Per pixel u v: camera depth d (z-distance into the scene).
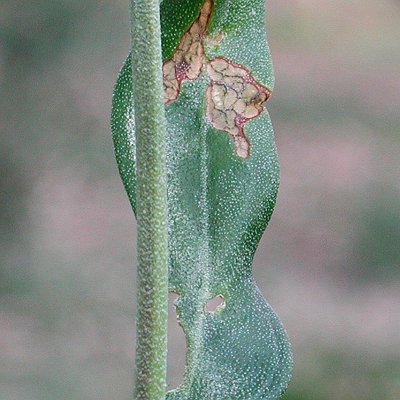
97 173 0.32
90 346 0.31
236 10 0.15
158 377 0.14
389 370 0.33
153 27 0.13
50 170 0.32
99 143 0.32
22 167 0.31
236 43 0.15
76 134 0.31
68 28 0.31
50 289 0.31
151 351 0.14
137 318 0.14
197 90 0.15
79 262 0.32
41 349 0.30
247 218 0.15
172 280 0.15
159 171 0.13
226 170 0.15
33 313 0.31
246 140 0.15
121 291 0.32
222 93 0.15
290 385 0.32
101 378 0.30
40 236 0.32
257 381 0.15
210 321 0.15
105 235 0.33
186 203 0.15
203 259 0.15
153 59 0.13
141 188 0.13
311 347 0.34
